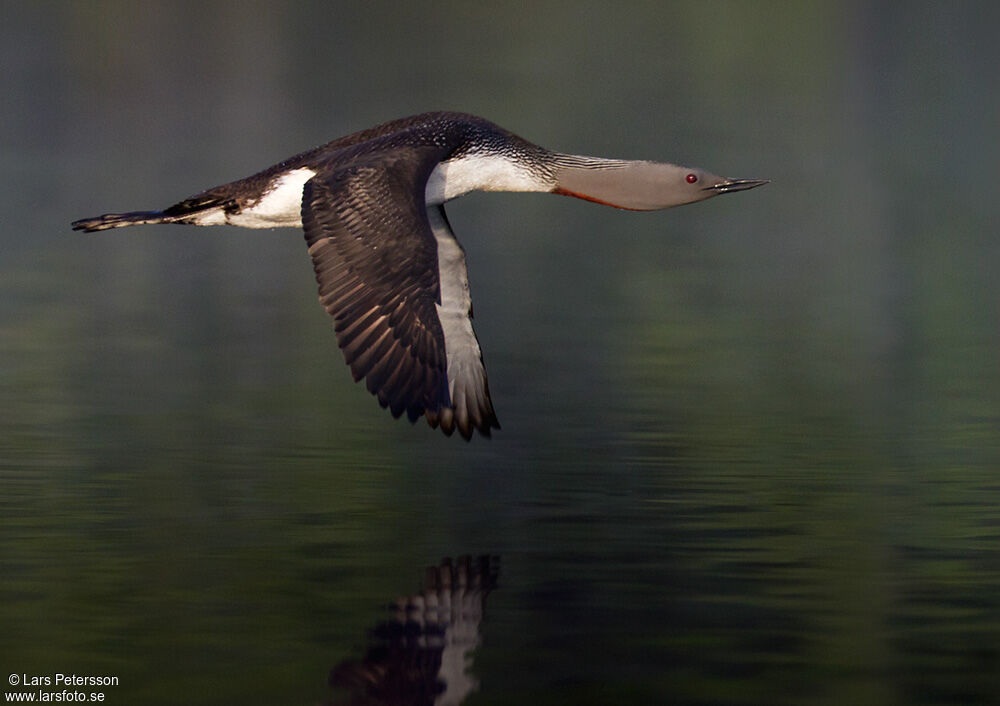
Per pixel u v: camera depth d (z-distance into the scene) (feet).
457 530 34.30
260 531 34.19
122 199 86.48
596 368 53.83
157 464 40.11
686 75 140.67
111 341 57.31
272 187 31.35
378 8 170.71
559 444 42.88
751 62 148.97
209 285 70.69
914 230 86.58
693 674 26.23
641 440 43.34
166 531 34.12
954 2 184.14
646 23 169.78
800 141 114.62
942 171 105.91
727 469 40.19
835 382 51.93
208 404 47.57
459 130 32.01
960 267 75.77
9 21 148.46
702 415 46.83
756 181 32.81
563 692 25.44
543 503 36.81
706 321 62.90
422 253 26.73
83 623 28.53
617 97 126.11
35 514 35.32
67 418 45.29
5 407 46.52
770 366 54.44
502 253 80.23
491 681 25.93
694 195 32.68
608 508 36.24
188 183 90.58
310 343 58.08
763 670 26.43
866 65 148.87
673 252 81.20
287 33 151.94
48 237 79.71
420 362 26.30
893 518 35.53
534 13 173.58
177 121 112.37
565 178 32.71
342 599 29.84
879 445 42.98
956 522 35.19
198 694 25.38
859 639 27.78
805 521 35.27
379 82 126.72
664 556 32.55
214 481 38.45
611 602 29.60
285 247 83.51
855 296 68.69
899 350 57.62
